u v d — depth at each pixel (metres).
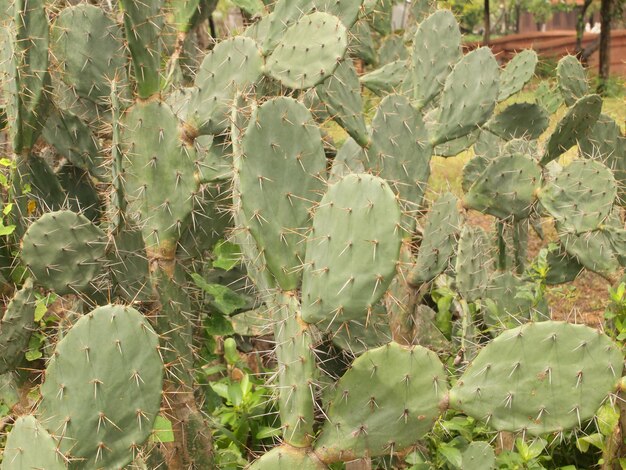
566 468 2.01
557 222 2.32
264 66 2.03
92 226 1.81
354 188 1.56
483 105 2.25
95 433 1.53
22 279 2.05
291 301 1.62
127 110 1.89
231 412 2.19
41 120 1.97
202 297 2.22
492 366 1.57
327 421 1.60
